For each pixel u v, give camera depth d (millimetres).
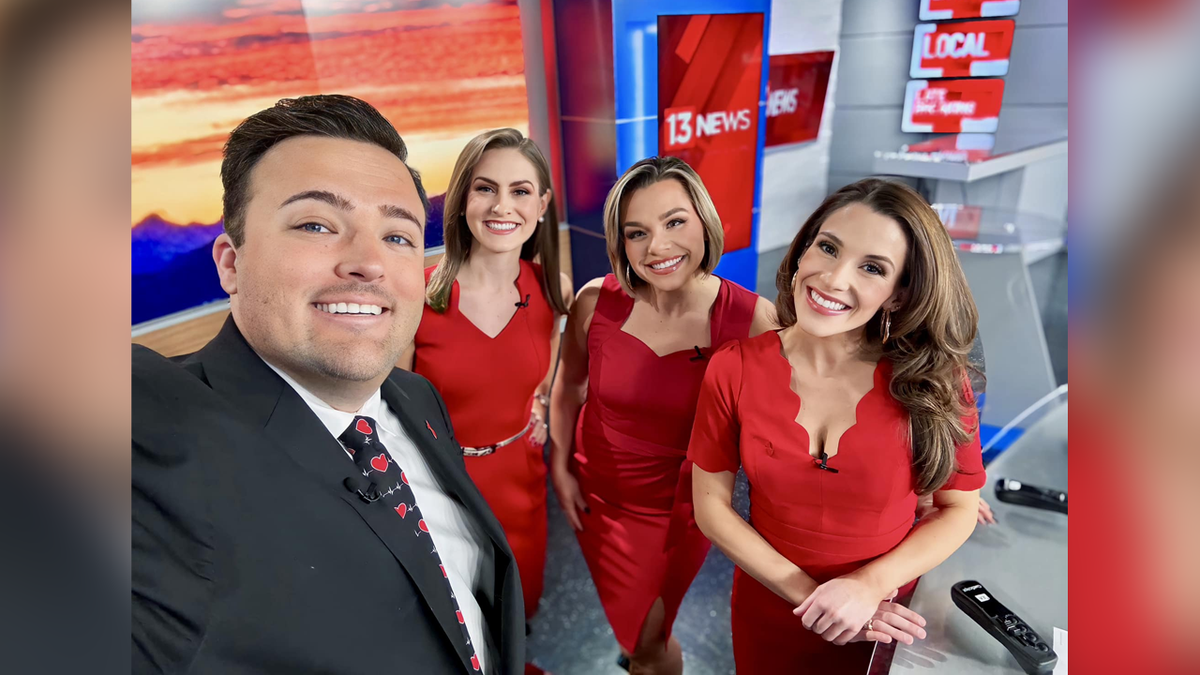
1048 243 1645
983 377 1301
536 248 1565
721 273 1760
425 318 1485
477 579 1078
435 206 1584
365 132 876
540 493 1688
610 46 1518
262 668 727
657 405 1541
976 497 1229
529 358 1558
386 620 815
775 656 1362
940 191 1686
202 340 1428
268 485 754
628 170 1445
